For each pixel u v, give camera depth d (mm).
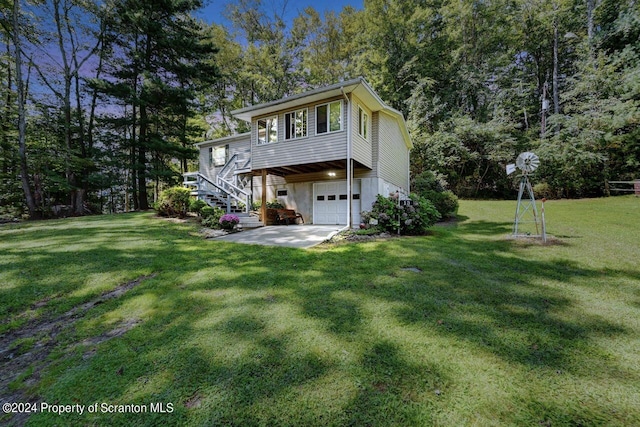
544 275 4383
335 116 9141
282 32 22234
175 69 14742
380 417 1747
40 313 3443
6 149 13570
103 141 15609
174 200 10156
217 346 2572
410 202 8461
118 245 6266
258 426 1724
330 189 11484
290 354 2418
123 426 1781
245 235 8102
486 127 17281
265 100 22172
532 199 7125
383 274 4508
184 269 4875
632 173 13703
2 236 7105
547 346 2482
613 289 3797
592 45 16266
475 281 4145
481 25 20609
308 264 5105
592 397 1876
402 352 2414
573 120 14586
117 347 2645
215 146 16547
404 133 14156
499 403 1832
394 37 20328
